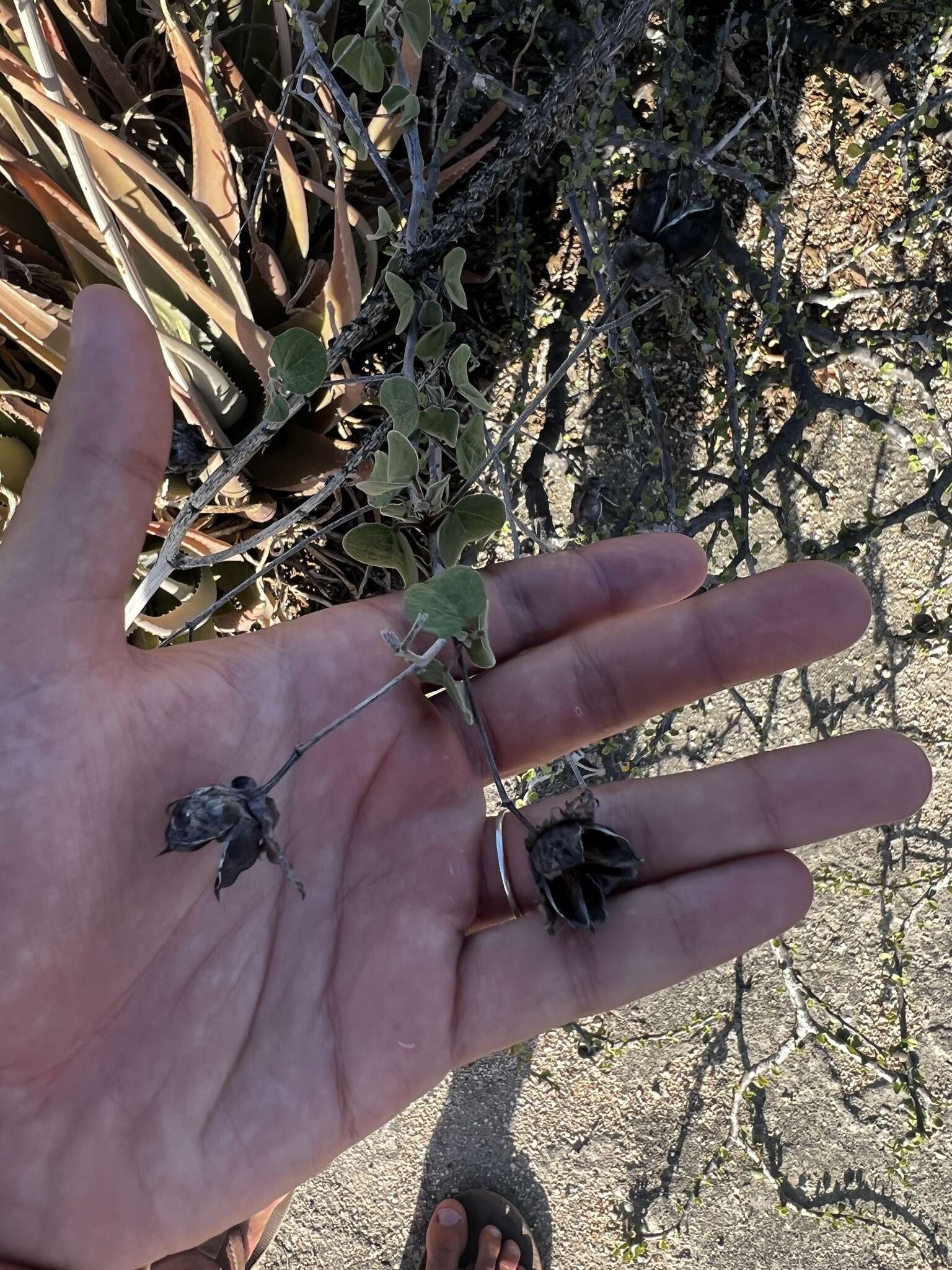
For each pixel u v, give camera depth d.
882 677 0.29
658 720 0.29
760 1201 0.32
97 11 0.21
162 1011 0.15
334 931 0.16
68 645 0.13
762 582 0.18
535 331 0.26
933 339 0.26
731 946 0.16
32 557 0.13
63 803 0.13
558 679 0.18
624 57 0.25
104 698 0.14
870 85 0.26
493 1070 0.33
